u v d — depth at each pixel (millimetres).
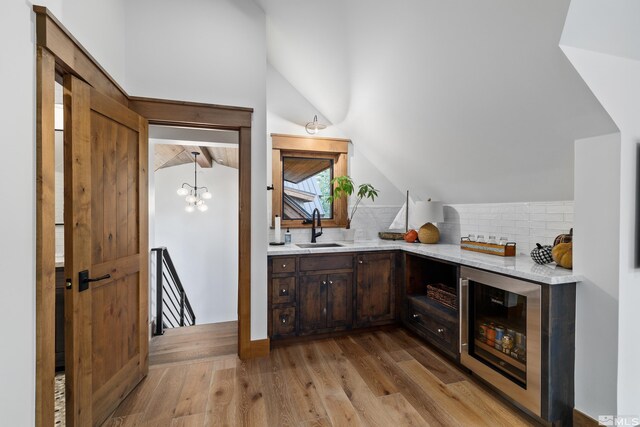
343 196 3539
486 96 1919
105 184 1791
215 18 2422
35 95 1222
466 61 1811
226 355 2580
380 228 3750
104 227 1780
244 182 2492
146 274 2256
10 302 1086
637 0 1347
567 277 1662
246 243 2504
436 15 1695
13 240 1101
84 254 1577
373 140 3238
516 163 2230
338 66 2613
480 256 2408
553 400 1667
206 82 2389
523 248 2549
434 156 2820
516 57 1593
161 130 2846
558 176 2070
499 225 2779
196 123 2355
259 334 2549
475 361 2152
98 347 1722
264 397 1991
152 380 2193
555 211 2289
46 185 1252
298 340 2850
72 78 1495
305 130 3375
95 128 1700
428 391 2059
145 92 2252
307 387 2102
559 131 1786
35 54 1222
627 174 1554
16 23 1112
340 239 3566
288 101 3303
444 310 2541
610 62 1510
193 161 5828
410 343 2809
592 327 1645
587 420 1646
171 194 5977
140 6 2256
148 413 1839
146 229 2252
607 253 1587
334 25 2250
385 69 2309
